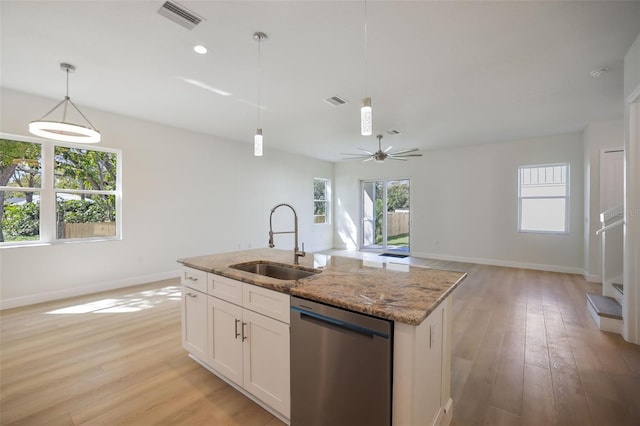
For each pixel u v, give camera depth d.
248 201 6.54
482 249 6.57
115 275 4.51
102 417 1.79
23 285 3.74
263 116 4.55
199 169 5.60
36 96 3.77
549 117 4.58
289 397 1.65
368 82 3.32
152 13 2.17
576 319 3.33
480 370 2.31
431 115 4.48
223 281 2.04
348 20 2.24
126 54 2.74
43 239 3.96
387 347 1.24
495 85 3.40
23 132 3.69
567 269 5.63
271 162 7.08
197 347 2.29
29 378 2.17
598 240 4.89
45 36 2.46
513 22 2.25
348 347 1.37
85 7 2.10
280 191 7.31
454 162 6.90
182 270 2.43
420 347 1.28
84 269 4.22
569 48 2.62
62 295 4.02
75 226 4.23
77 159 4.24
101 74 3.15
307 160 8.10
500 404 1.92
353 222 8.67
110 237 4.55
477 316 3.42
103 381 2.14
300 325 1.56
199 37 2.47
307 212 8.12
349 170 8.73
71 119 4.07
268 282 1.73
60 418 1.77
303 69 3.01
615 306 3.22
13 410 1.84
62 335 2.88
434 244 7.21
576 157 5.52
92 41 2.53
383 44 2.56
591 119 4.68
